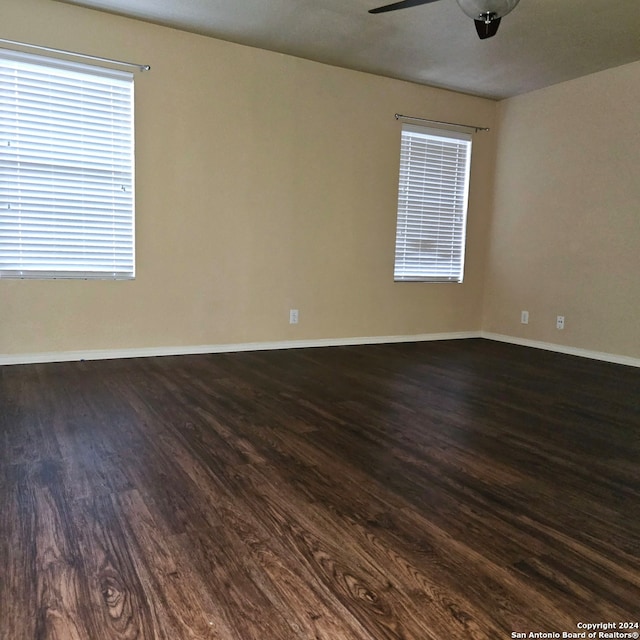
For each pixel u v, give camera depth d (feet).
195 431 8.05
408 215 16.75
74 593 4.20
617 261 14.51
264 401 9.81
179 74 12.75
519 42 12.69
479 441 8.08
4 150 11.22
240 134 13.69
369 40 12.86
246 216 14.06
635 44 12.65
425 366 13.50
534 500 6.14
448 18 11.53
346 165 15.35
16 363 11.89
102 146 12.16
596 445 8.04
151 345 13.29
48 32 11.30
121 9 11.59
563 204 15.81
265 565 4.67
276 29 12.40
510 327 17.70
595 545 5.18
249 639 3.78
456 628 3.96
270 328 14.85
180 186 13.11
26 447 7.23
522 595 4.36
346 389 10.91
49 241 11.86
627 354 14.37
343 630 3.90
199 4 11.21
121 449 7.25
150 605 4.10
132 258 12.80
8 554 4.71
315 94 14.57
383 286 16.57
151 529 5.21
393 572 4.63
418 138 16.56
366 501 5.98
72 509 5.56
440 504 5.97
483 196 18.04
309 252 15.14
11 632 3.76
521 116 16.93
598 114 14.73
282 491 6.15
